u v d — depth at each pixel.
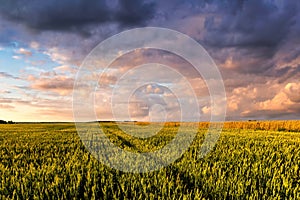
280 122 39.97
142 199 5.95
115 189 6.59
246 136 21.91
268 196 6.32
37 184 6.51
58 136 22.42
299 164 10.10
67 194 6.14
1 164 9.36
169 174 8.03
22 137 21.61
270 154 12.02
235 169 8.41
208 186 6.71
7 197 5.84
